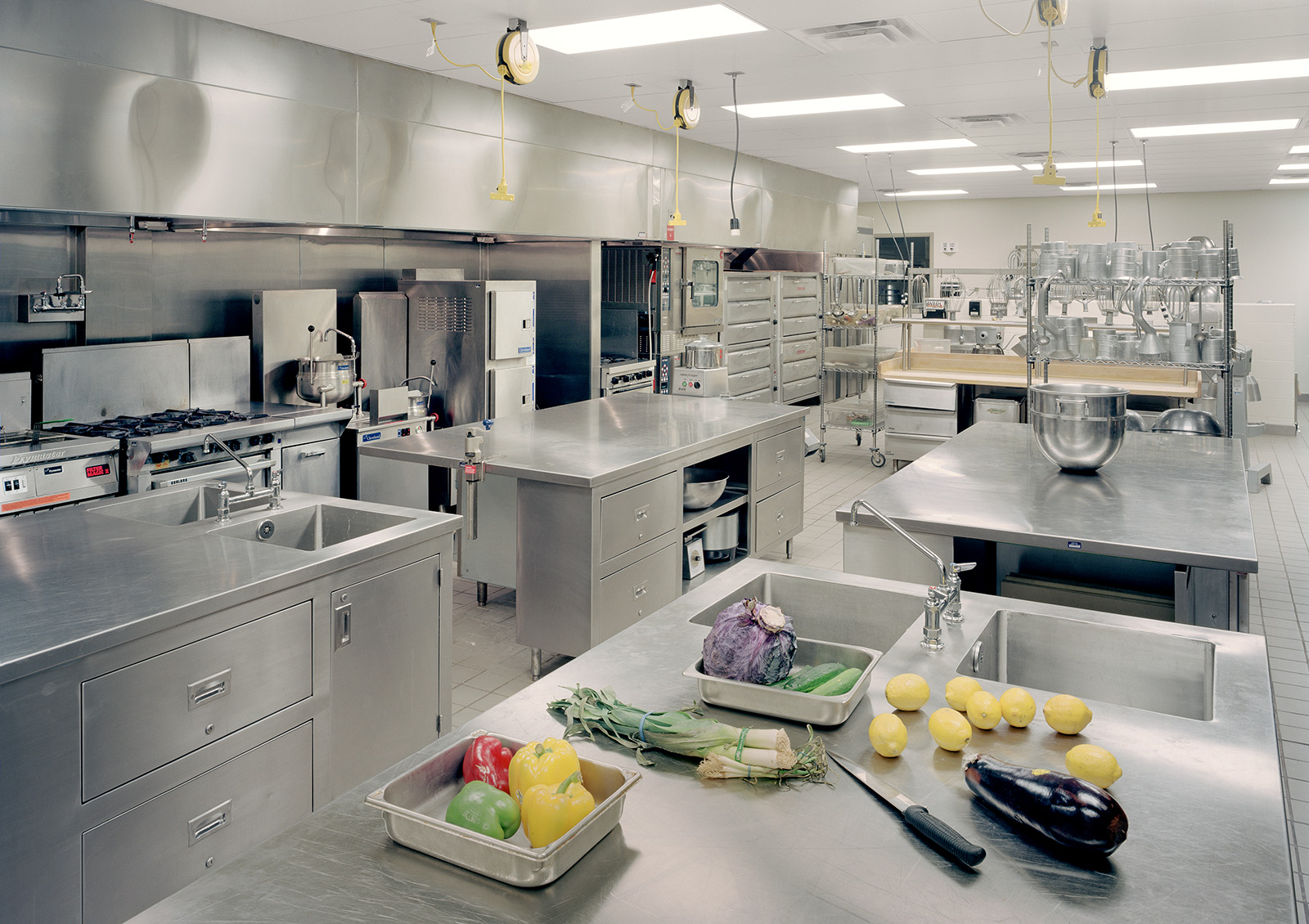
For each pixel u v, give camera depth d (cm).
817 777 142
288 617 237
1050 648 212
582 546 370
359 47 519
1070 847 120
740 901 113
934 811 133
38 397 436
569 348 725
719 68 564
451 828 118
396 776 141
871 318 888
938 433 791
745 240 947
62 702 187
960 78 588
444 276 646
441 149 593
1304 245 1295
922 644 195
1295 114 698
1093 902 112
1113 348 513
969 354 886
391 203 564
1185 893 114
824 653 183
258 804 234
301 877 117
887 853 123
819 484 775
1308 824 288
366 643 265
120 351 460
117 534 263
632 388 773
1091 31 480
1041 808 122
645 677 178
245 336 524
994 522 294
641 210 779
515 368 631
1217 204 1333
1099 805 118
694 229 855
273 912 110
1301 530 650
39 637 187
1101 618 209
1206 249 488
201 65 460
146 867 207
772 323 1012
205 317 520
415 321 622
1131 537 276
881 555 311
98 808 196
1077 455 362
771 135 812
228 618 220
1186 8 441
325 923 108
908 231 1536
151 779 206
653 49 521
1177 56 527
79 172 417
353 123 536
